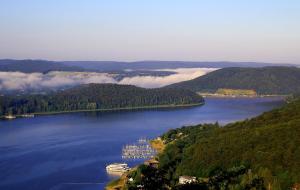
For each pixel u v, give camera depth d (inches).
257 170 6712.6
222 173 6643.7
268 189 5954.7
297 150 7126.0
